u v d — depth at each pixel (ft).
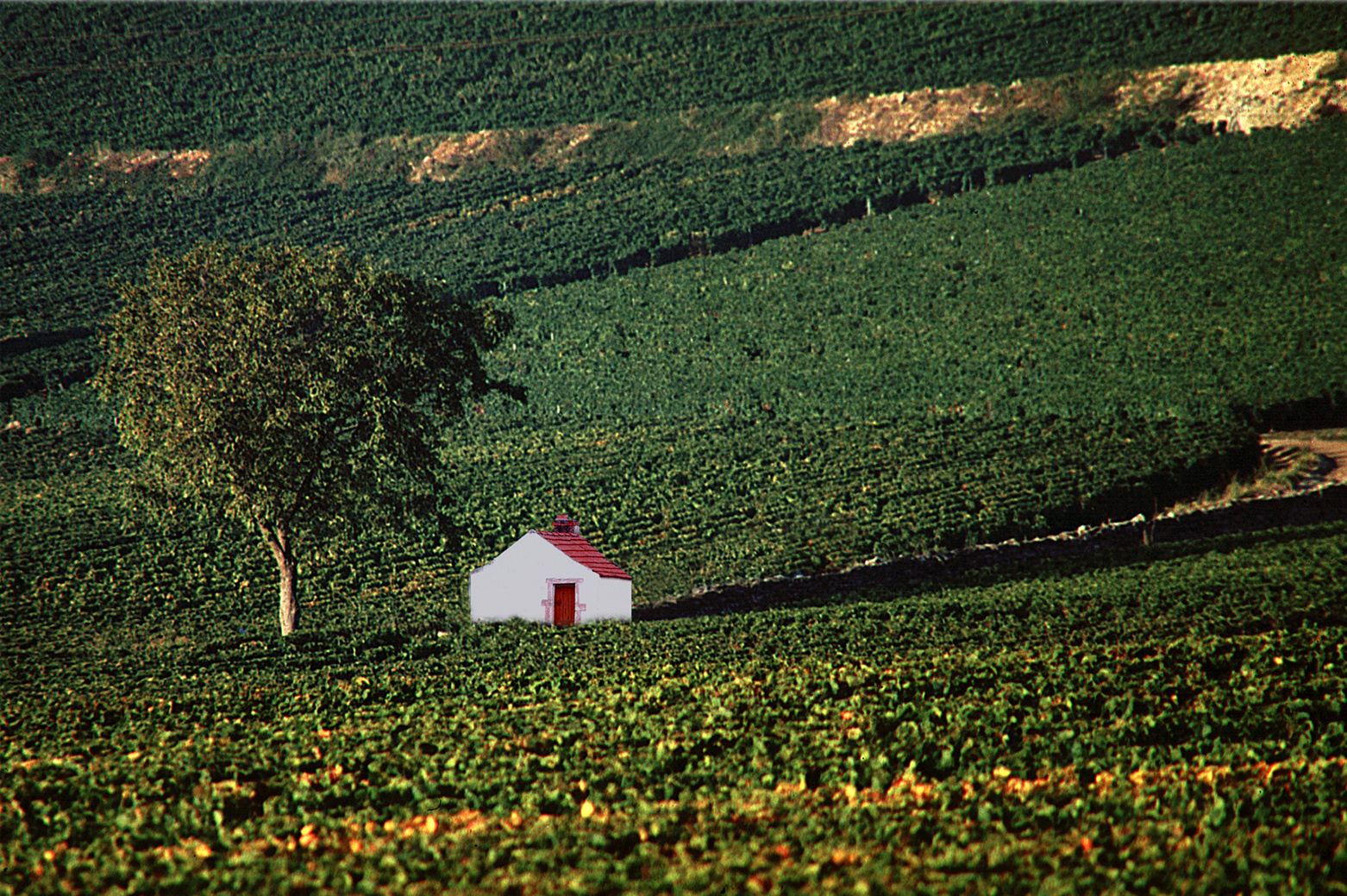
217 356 195.83
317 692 158.40
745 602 248.73
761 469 353.92
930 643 175.52
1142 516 295.89
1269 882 69.05
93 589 279.28
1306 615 178.29
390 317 203.00
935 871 73.10
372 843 85.25
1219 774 92.38
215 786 103.76
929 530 284.20
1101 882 70.59
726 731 116.37
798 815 85.92
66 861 83.46
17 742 134.72
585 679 156.76
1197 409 375.66
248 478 196.95
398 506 215.92
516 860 78.89
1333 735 107.86
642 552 289.53
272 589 275.39
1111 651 154.10
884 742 108.78
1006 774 97.14
